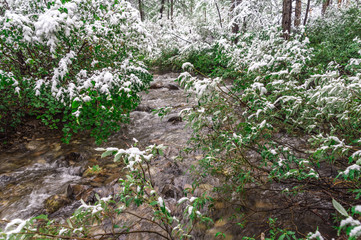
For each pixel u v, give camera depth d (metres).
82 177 3.43
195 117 2.61
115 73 3.79
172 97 7.65
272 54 4.72
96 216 1.62
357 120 2.08
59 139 4.67
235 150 2.31
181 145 4.21
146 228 2.34
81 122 3.86
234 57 4.19
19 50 3.73
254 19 10.38
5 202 2.89
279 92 2.74
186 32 12.58
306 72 4.04
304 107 2.64
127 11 4.19
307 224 2.06
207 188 2.84
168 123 5.52
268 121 2.89
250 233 2.11
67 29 3.23
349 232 0.94
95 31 3.78
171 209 2.59
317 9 16.75
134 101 4.30
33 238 1.50
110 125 3.86
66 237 1.43
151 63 12.66
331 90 1.85
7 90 4.17
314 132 2.98
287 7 7.27
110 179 3.31
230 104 2.72
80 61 4.13
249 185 2.70
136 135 4.96
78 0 3.57
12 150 4.21
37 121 5.20
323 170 2.70
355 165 1.42
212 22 12.64
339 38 7.92
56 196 2.89
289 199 2.28
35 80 3.76
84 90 3.35
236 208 2.29
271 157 2.03
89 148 4.35
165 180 3.14
